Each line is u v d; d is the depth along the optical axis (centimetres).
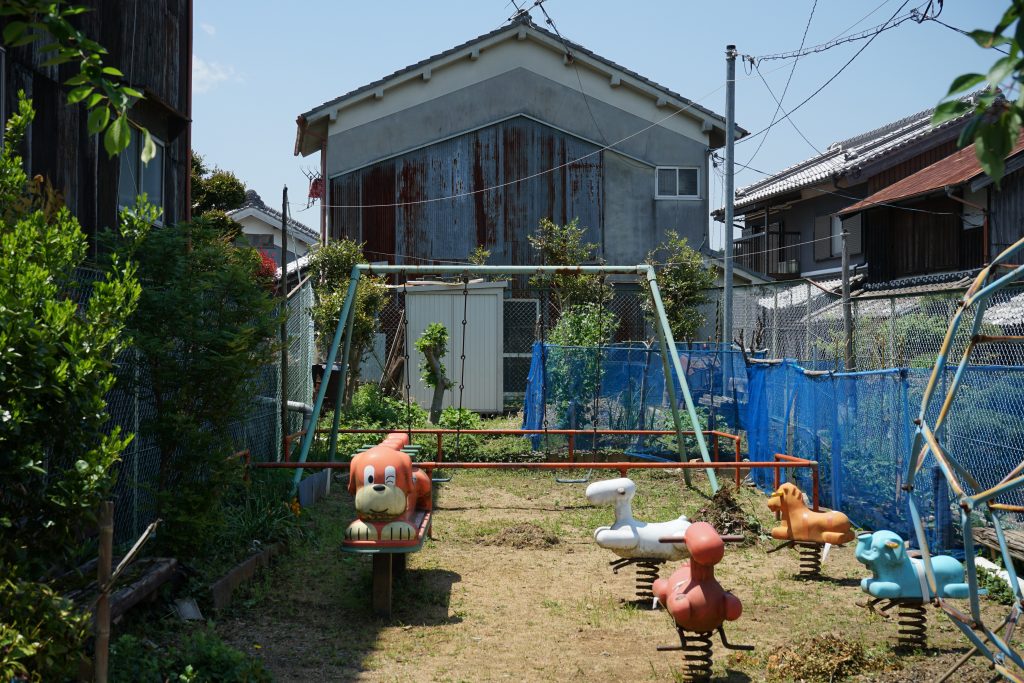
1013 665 577
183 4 1112
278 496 968
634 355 1532
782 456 1096
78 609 434
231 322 729
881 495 936
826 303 2161
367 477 714
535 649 627
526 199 2478
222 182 2797
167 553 688
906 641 623
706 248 2519
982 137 233
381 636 647
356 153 2441
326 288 1930
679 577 578
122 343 479
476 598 752
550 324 2336
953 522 827
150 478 783
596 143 2497
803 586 801
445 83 2466
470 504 1164
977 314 488
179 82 1100
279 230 3397
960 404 847
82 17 852
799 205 3084
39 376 385
